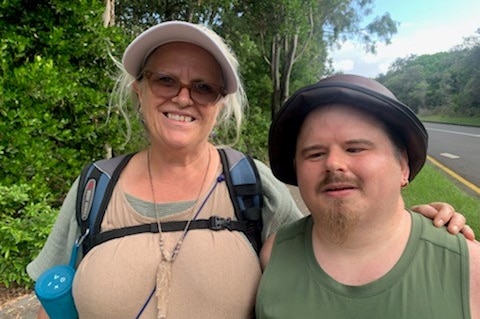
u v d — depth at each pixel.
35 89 1.29
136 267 0.48
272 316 0.44
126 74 0.60
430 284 0.38
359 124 0.39
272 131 0.47
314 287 0.42
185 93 0.51
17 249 1.08
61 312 0.51
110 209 0.53
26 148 1.25
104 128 1.54
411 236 0.41
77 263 0.54
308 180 0.42
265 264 0.51
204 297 0.47
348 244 0.42
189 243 0.49
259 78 6.30
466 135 7.57
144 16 4.01
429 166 3.83
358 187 0.39
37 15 1.47
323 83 0.40
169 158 0.53
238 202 0.54
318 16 6.54
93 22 1.57
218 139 0.64
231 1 3.90
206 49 0.50
